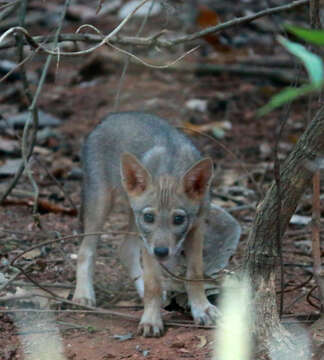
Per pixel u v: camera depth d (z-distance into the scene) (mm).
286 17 23328
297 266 11281
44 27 24578
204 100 20219
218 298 9742
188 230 9477
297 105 20109
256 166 16312
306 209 13930
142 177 9703
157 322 9039
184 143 10516
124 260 11195
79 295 10148
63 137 18078
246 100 20516
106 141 11188
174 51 22375
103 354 8438
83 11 25656
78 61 22891
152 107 19578
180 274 10125
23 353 8609
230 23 10547
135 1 24688
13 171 15812
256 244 8078
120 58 22141
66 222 13344
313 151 7773
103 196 11039
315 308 9469
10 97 20625
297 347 7871
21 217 13523
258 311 7965
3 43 11742
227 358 7930
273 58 21844
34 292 10219
